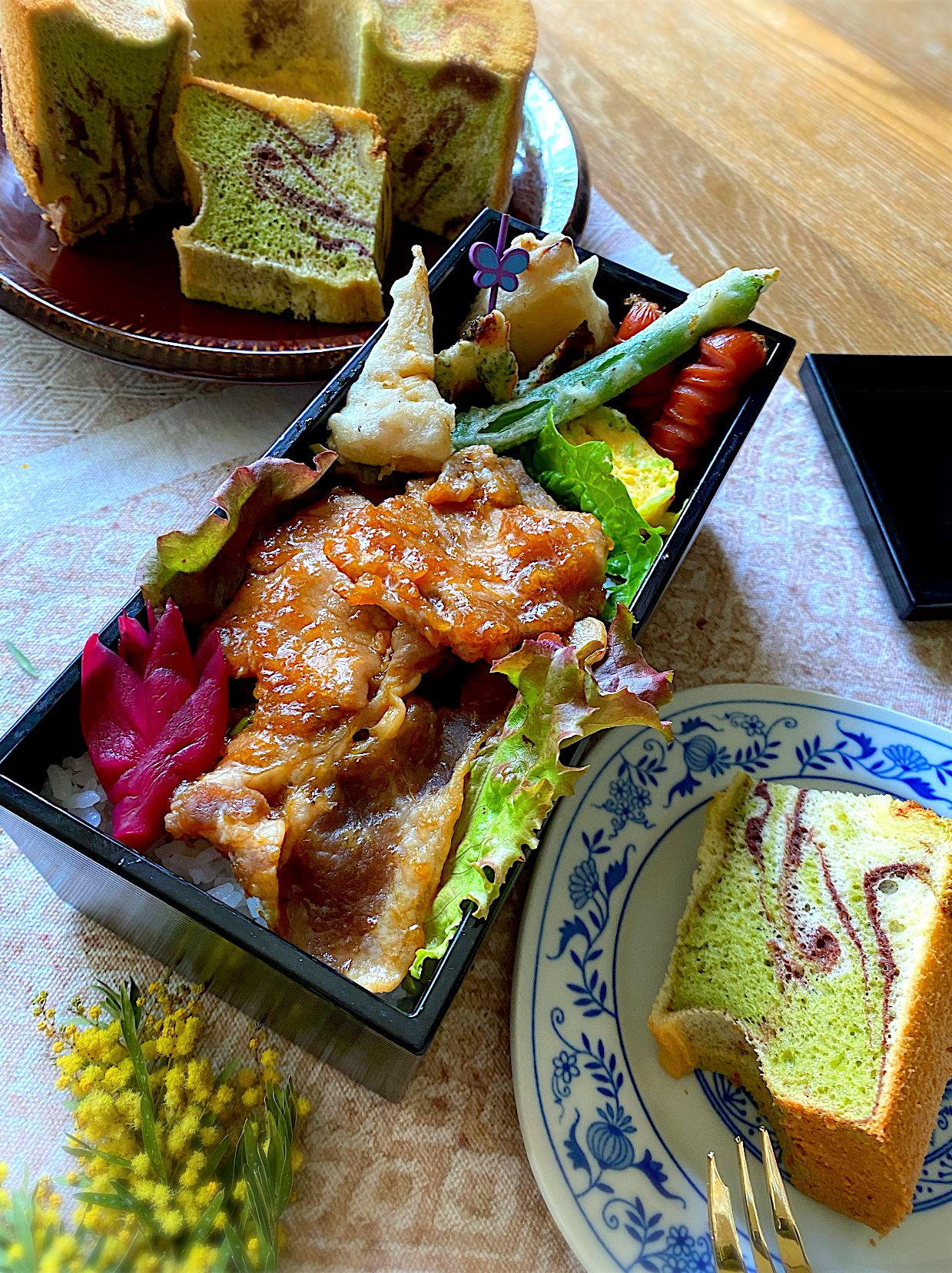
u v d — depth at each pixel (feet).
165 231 1.20
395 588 0.72
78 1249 0.63
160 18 1.09
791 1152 0.75
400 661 0.72
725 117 1.45
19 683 0.90
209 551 0.71
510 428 0.88
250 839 0.64
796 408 1.20
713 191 1.36
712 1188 0.69
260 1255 0.64
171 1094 0.68
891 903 0.82
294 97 1.35
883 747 0.93
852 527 1.13
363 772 0.70
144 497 1.02
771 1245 0.72
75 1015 0.76
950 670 1.05
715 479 0.87
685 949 0.81
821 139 1.45
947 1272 0.72
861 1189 0.72
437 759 0.74
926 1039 0.75
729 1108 0.78
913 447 1.15
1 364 1.08
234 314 1.12
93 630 0.94
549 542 0.76
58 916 0.79
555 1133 0.71
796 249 1.32
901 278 1.31
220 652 0.71
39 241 1.15
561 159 1.23
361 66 1.15
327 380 1.02
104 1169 0.66
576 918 0.81
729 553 1.09
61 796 0.68
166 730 0.69
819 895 0.83
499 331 0.88
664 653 1.01
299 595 0.73
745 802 0.88
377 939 0.65
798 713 0.94
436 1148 0.73
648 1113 0.75
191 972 0.75
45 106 1.04
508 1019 0.79
